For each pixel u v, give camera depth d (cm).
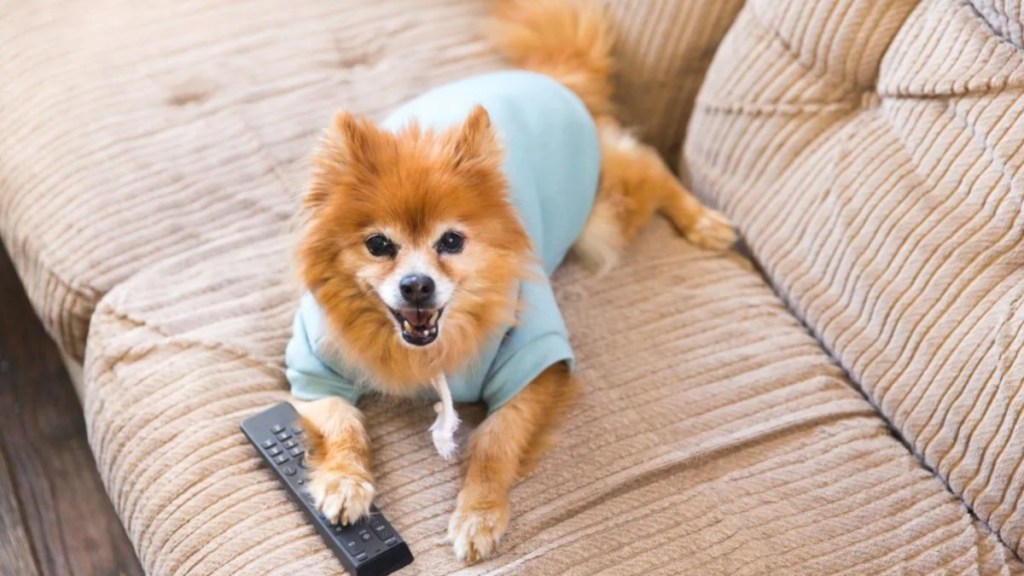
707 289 182
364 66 215
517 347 156
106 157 188
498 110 172
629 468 151
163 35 211
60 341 182
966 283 155
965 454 151
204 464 148
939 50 162
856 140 174
